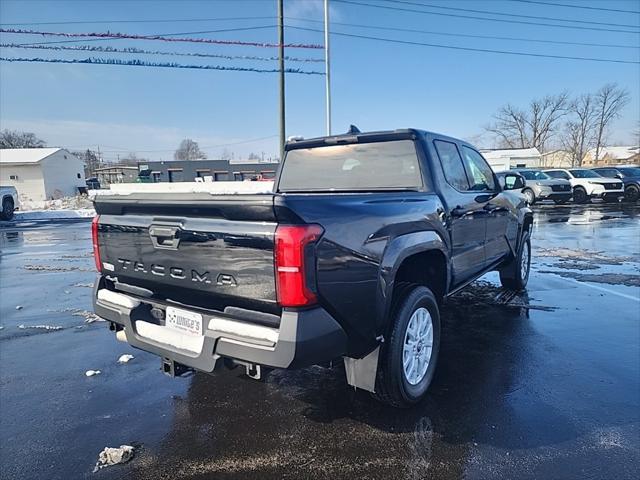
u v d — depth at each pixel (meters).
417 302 3.01
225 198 2.23
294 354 2.13
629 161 73.00
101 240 3.12
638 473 2.33
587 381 3.41
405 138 3.71
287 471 2.40
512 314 5.17
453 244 3.70
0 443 2.70
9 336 4.65
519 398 3.15
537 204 23.06
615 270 7.67
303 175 4.36
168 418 2.97
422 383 3.14
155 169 53.53
